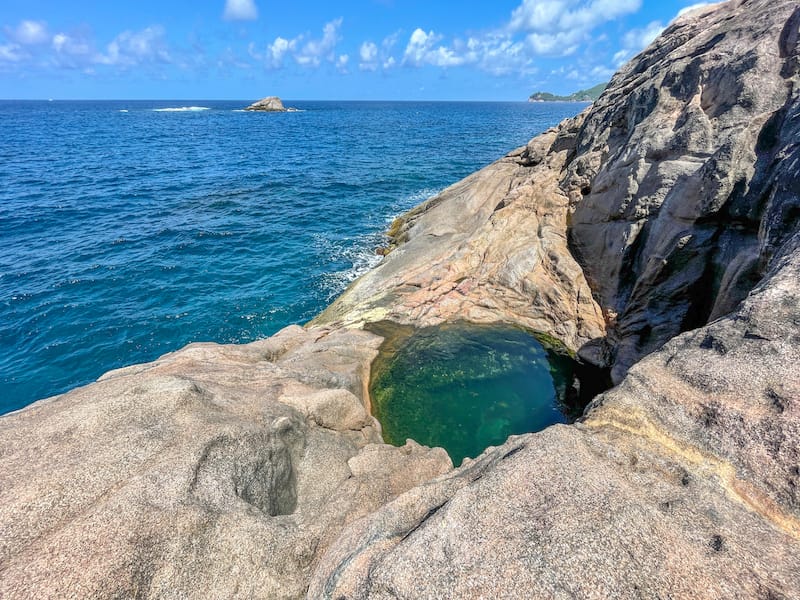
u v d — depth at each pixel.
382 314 17.02
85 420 7.54
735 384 6.21
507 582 4.42
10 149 64.69
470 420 12.76
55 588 5.01
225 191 40.28
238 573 5.88
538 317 16.56
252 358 12.57
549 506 5.07
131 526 5.73
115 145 71.31
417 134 91.88
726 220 11.08
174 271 23.70
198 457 6.92
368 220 32.50
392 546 5.43
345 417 10.65
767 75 12.38
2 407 14.75
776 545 4.54
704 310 11.77
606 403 6.86
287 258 25.58
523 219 19.03
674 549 4.47
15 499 5.98
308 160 57.88
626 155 15.47
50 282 22.11
